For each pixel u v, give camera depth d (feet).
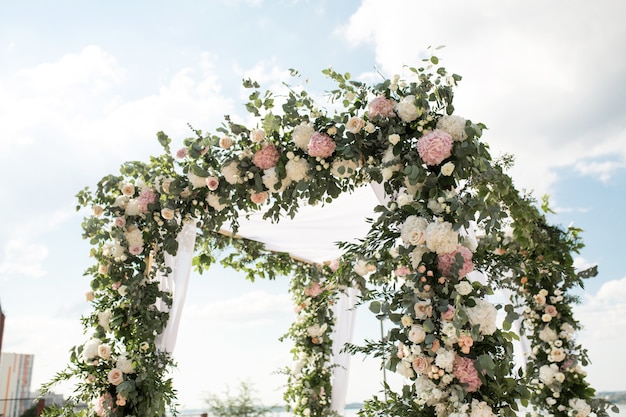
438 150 8.38
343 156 9.48
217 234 14.14
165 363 10.52
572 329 12.73
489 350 8.18
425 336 7.96
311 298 17.61
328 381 17.12
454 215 8.42
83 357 10.34
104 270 10.65
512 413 7.64
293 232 15.20
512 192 11.14
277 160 9.98
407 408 8.05
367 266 8.93
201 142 10.25
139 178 11.27
